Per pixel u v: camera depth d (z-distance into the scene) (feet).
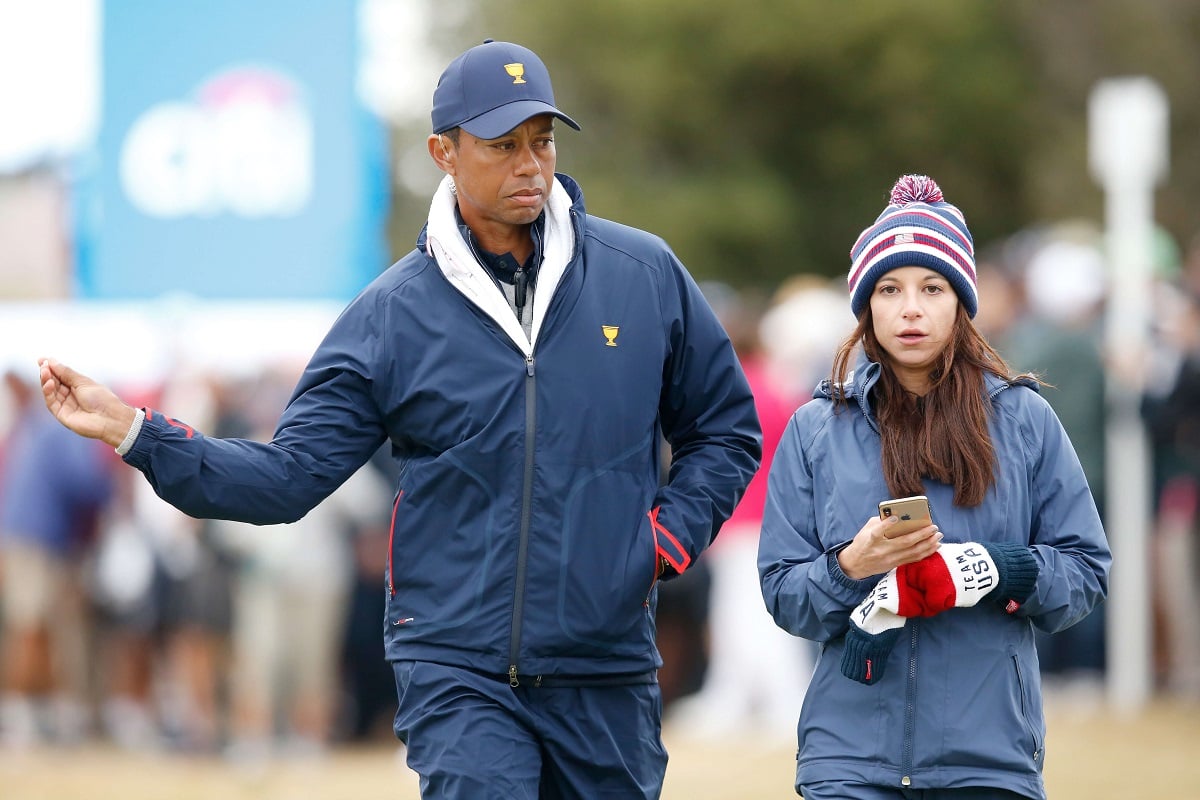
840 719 44.78
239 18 119.96
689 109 342.03
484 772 46.37
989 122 340.59
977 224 348.79
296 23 119.55
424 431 48.06
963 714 43.57
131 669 120.57
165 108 120.88
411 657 48.08
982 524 44.34
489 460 47.26
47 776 106.83
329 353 48.83
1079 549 44.65
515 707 47.26
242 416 110.83
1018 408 45.39
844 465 45.62
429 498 47.96
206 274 120.47
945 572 42.63
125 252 121.70
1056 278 111.55
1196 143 305.73
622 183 339.77
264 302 119.65
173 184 121.19
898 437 44.93
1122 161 112.16
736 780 91.56
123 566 117.80
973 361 45.27
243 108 120.06
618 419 48.08
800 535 46.29
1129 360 110.42
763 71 343.46
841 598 44.11
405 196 358.84
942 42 339.77
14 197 122.83
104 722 122.42
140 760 113.60
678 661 116.98
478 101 47.21
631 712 48.52
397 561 48.62
